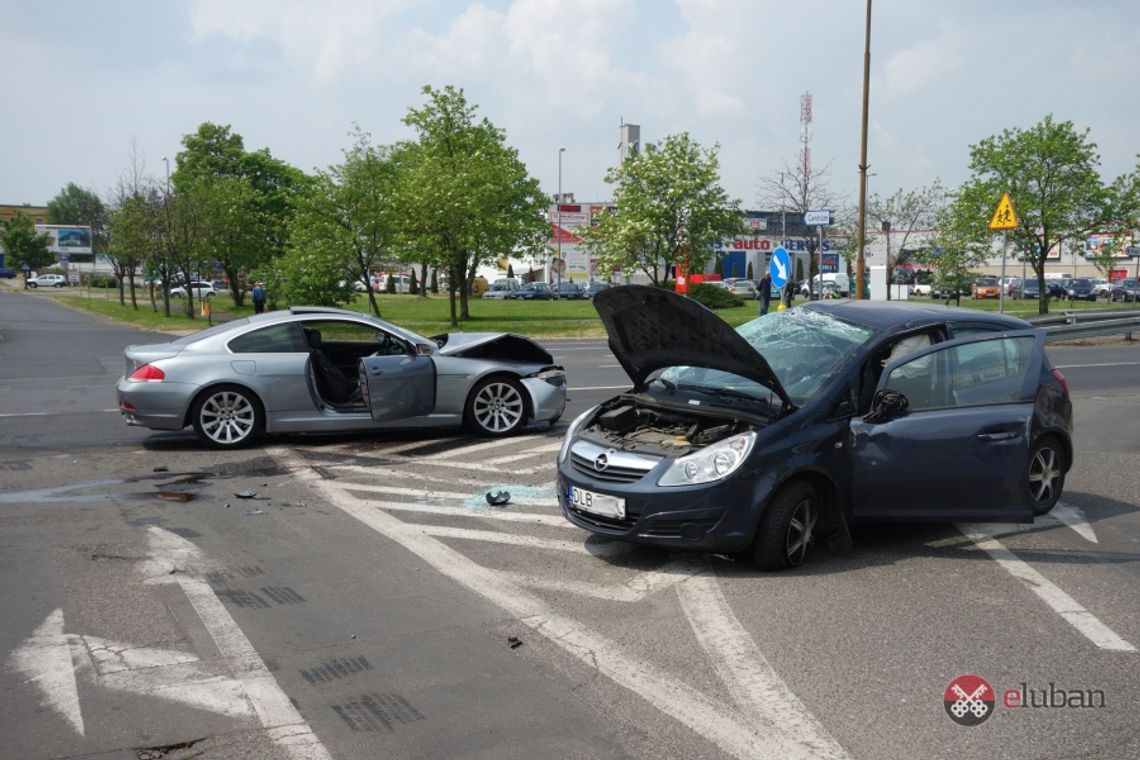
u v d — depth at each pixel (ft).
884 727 12.92
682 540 19.03
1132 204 100.94
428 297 222.89
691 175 116.06
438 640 16.02
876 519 20.44
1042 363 22.85
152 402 32.60
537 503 25.62
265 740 12.53
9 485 27.81
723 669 14.82
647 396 22.45
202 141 221.66
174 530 22.99
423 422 34.60
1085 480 28.81
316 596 18.26
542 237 189.78
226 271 174.29
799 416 19.72
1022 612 17.39
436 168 117.91
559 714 13.28
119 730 12.82
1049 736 12.69
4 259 397.80
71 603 17.81
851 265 142.20
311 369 33.71
